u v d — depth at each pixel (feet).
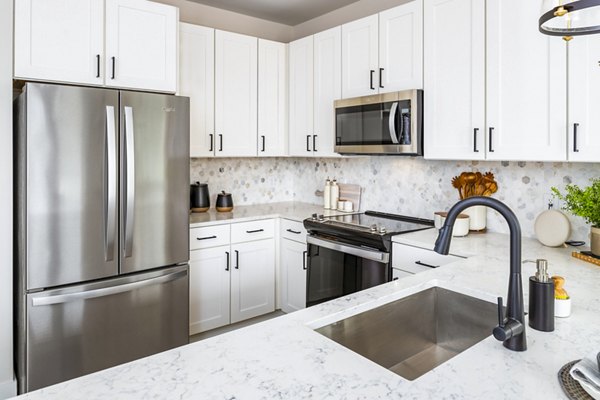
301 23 12.78
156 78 8.27
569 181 7.13
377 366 3.01
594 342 3.39
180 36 9.63
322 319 3.93
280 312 10.98
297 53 11.09
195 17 11.10
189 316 8.77
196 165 11.34
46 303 6.72
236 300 10.07
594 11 3.58
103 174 7.18
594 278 5.19
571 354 3.19
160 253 7.95
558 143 6.10
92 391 2.66
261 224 10.46
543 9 3.62
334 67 9.93
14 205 7.49
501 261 6.01
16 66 6.88
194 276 9.30
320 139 10.44
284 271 10.67
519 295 3.25
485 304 4.50
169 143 7.95
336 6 11.35
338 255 8.89
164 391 2.66
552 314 3.61
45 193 6.68
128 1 7.91
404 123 8.00
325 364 3.04
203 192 10.86
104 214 7.21
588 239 6.95
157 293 7.97
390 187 10.30
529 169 7.69
